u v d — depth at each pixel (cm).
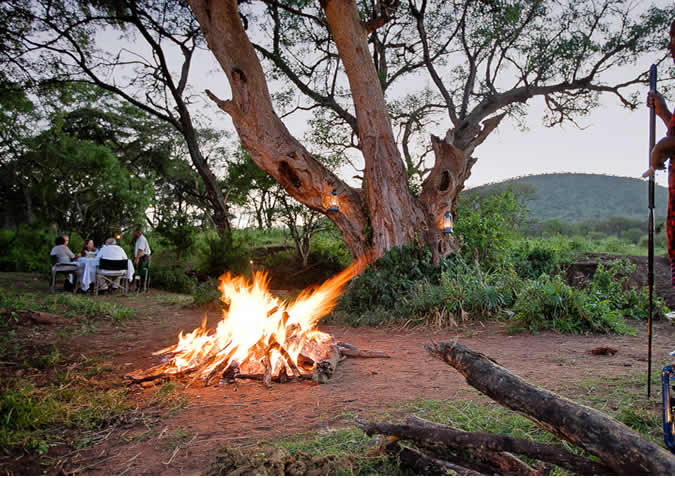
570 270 1051
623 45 1436
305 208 1583
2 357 530
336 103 1558
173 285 1416
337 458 231
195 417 330
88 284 1179
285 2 1467
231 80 972
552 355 493
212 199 1830
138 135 2970
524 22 1480
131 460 260
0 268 1858
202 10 977
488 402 331
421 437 225
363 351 514
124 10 1603
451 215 1039
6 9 1478
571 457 190
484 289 751
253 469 220
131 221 2245
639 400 322
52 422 321
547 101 1641
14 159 2216
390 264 915
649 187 301
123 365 504
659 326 679
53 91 1805
